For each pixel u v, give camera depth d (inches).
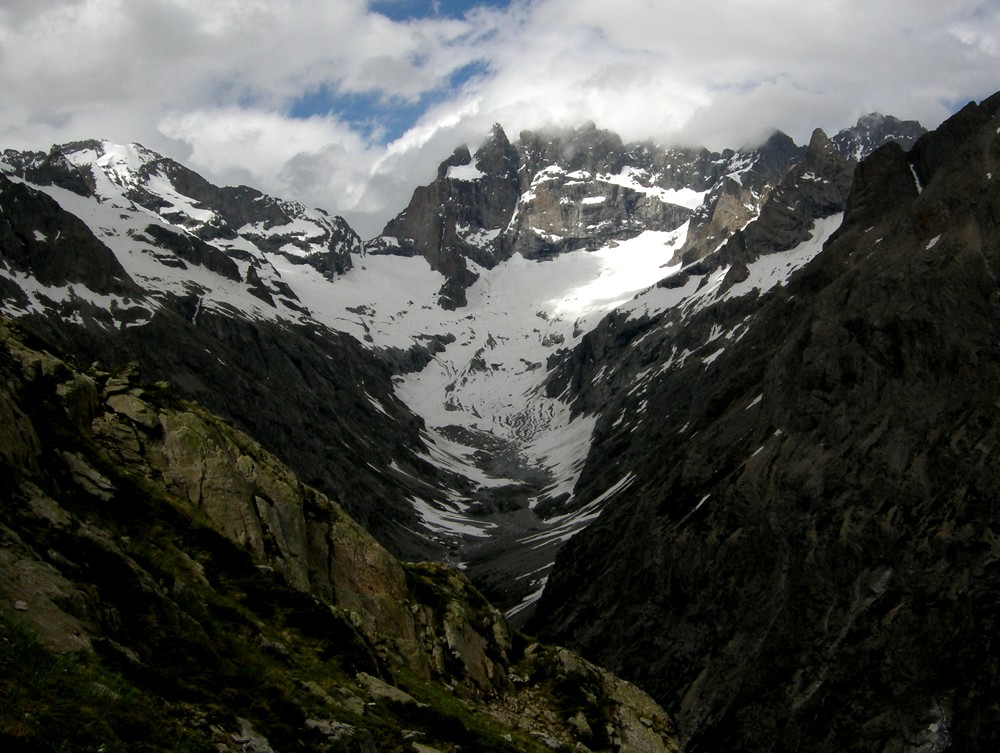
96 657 879.1
